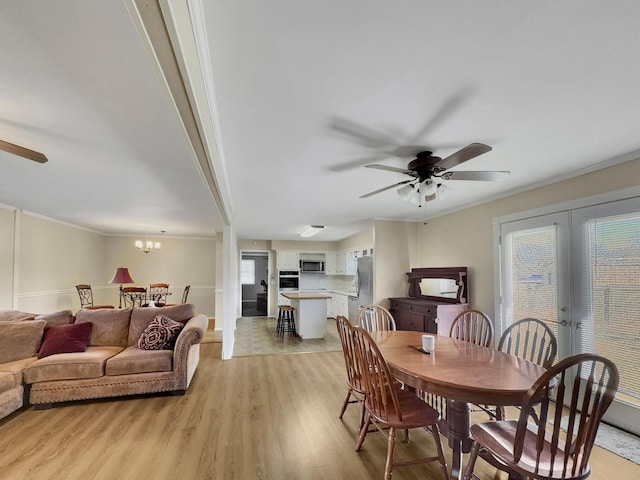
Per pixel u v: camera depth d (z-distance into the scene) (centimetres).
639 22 125
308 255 946
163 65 131
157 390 332
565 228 323
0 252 435
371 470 213
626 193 272
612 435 260
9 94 161
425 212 520
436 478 208
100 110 178
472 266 454
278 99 181
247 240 934
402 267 574
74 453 230
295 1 115
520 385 172
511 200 392
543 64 151
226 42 135
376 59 147
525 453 161
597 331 291
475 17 123
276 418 286
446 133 226
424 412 206
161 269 779
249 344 581
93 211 485
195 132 181
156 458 224
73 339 344
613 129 220
